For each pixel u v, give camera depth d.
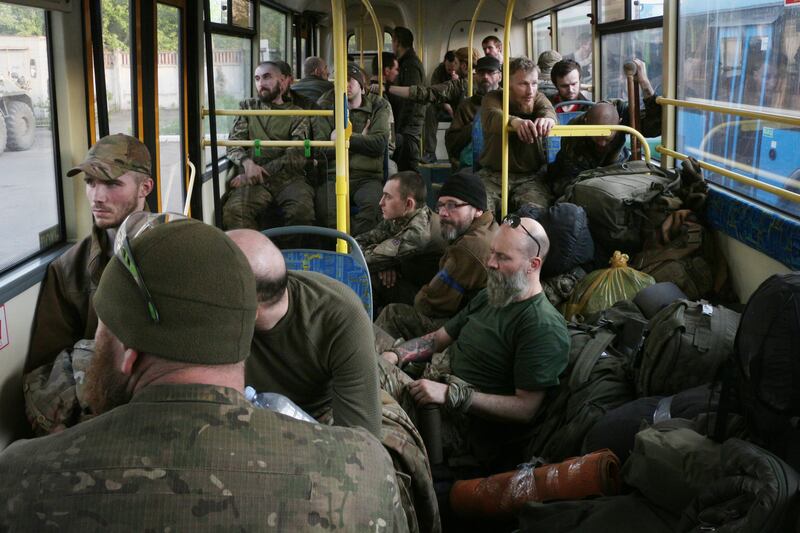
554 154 6.55
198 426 1.17
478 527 3.29
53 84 3.76
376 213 6.56
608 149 5.82
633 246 4.92
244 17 8.11
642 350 3.36
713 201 4.77
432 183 10.16
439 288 4.27
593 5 7.92
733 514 1.91
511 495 2.98
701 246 4.72
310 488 1.19
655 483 2.29
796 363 2.04
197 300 1.20
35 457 1.15
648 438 2.35
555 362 3.47
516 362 3.51
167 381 1.21
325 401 2.57
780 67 4.09
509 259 3.51
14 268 3.30
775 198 4.19
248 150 6.53
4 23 3.20
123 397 1.33
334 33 4.32
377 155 6.91
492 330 3.59
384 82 11.04
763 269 4.23
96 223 3.23
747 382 2.14
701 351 3.08
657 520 2.28
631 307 4.06
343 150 4.38
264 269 2.18
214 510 1.13
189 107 5.80
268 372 2.44
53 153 3.79
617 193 4.89
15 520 1.12
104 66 4.07
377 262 4.84
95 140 3.91
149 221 2.02
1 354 3.00
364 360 2.35
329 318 2.33
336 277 3.46
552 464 3.01
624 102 6.69
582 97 8.23
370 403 2.37
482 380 3.64
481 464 3.60
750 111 4.32
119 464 1.13
